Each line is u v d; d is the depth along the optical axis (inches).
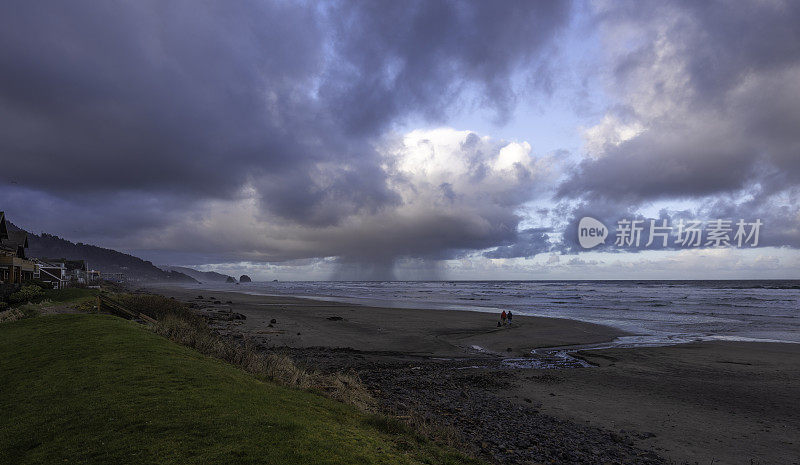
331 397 380.5
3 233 1766.7
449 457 254.8
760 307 2100.1
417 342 974.4
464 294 3742.6
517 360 797.2
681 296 3216.0
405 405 453.4
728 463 352.8
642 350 890.7
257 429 229.8
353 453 216.8
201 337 571.8
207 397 280.8
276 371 424.5
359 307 2033.7
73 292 1503.4
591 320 1494.8
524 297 3181.6
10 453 207.9
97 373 329.1
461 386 580.4
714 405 514.3
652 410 493.4
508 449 350.9
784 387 595.8
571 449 367.9
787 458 363.9
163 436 215.8
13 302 1175.0
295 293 3870.6
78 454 198.8
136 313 928.3
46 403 272.1
